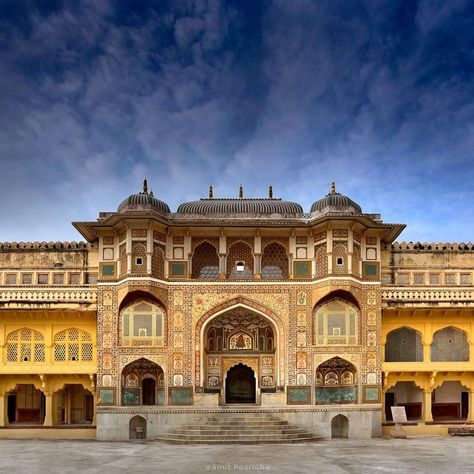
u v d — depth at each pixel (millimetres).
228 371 22531
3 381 22406
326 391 21734
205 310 21828
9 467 13727
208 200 23984
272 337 22516
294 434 19984
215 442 19141
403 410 21422
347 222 21500
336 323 21797
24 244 24266
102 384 21266
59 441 20453
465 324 23062
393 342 24078
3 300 21938
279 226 22031
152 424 20938
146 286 21219
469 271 24406
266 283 21984
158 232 21984
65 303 22047
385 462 14375
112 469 13297
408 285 24234
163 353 21484
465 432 21891
